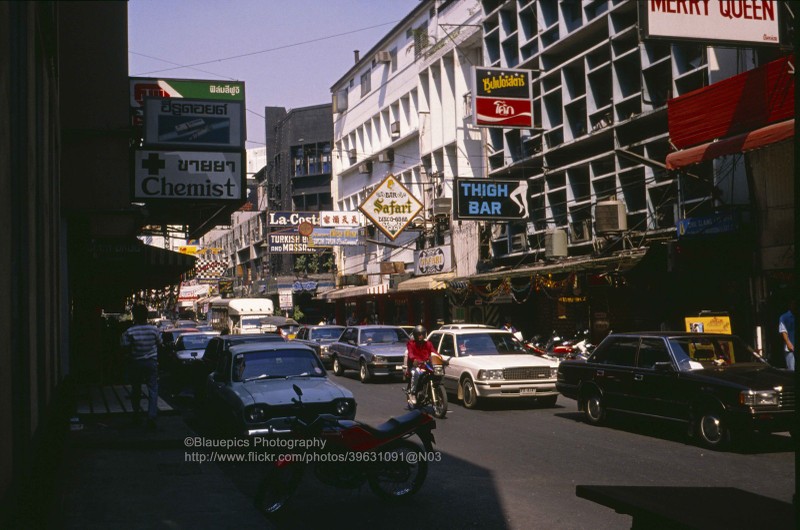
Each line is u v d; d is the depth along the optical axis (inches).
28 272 223.6
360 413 619.8
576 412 619.8
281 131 2721.5
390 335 960.3
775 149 668.1
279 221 1695.4
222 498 323.3
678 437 481.1
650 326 890.7
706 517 152.6
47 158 316.5
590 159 1003.9
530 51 1184.2
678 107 698.8
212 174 591.2
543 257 1123.3
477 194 1101.1
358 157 2007.9
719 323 684.1
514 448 449.4
